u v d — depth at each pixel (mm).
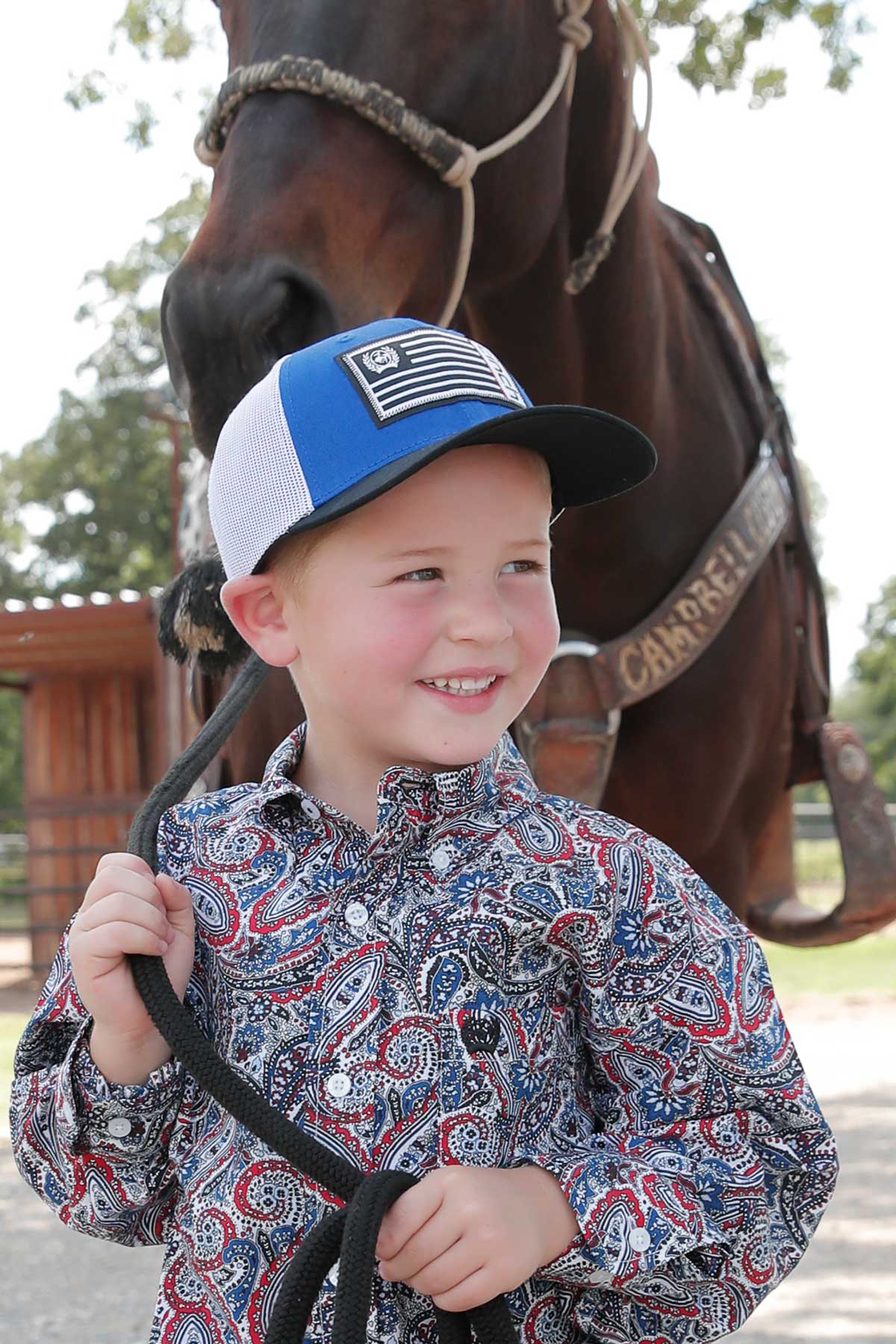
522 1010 1263
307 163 1935
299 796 1295
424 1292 1141
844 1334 3143
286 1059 1237
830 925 2803
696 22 5289
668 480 2486
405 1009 1235
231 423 1290
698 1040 1274
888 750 33969
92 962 1209
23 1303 3564
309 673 1265
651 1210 1190
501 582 1229
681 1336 1264
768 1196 1267
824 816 16172
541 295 2373
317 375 1233
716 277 3057
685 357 2611
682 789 2506
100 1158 1288
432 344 1263
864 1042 7277
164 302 1909
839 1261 3697
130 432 28484
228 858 1313
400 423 1200
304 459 1208
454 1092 1223
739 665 2539
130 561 29328
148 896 1229
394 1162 1212
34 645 10602
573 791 2342
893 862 2695
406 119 1990
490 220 2182
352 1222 1092
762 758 2697
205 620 1652
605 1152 1230
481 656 1199
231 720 1479
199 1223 1237
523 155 2191
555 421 1199
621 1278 1184
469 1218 1126
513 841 1294
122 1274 3846
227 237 1876
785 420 2979
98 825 12141
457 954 1244
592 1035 1298
